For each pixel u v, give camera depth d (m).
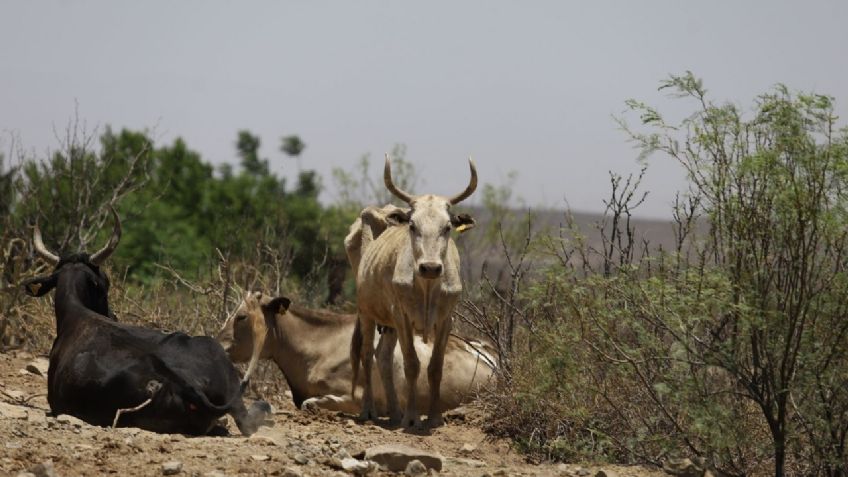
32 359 48.81
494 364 43.12
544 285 34.56
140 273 86.12
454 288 39.75
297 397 46.12
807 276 30.53
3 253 53.34
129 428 31.66
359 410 44.91
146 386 32.34
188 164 118.56
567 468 31.84
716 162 31.31
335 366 44.94
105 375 32.56
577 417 34.00
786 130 30.19
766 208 30.56
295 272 72.06
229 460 28.52
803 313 29.58
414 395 40.50
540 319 37.38
